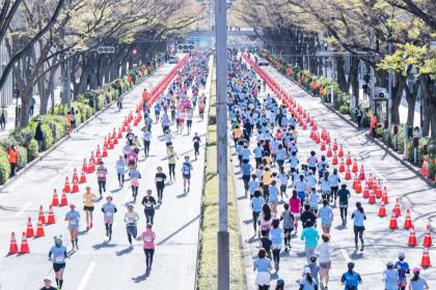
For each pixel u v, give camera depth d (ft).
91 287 143.95
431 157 249.55
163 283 145.79
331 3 320.09
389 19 280.10
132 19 475.31
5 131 395.75
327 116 440.86
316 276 131.13
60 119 355.77
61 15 333.42
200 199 223.71
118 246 173.17
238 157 289.33
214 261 144.56
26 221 199.72
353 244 173.58
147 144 302.04
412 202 219.20
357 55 365.81
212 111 426.10
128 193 233.14
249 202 218.59
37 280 148.77
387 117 339.57
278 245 152.46
